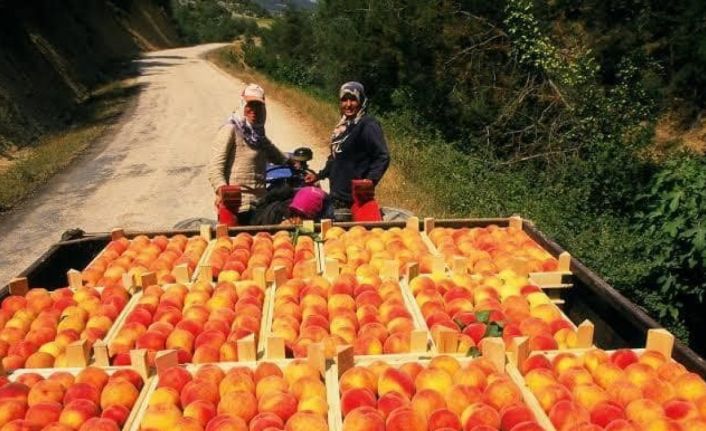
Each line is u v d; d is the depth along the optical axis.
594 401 2.69
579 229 8.52
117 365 3.16
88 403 2.70
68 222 10.10
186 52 53.28
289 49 31.78
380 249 4.63
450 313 3.60
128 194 11.61
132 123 19.73
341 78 17.86
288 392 2.75
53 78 24.77
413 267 4.02
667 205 6.81
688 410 2.56
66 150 15.66
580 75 12.26
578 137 11.98
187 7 86.88
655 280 6.71
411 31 14.62
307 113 19.02
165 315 3.56
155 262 4.42
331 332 3.41
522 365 2.97
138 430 2.60
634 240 7.23
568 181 10.46
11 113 17.83
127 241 5.00
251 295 3.79
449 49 14.30
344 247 4.72
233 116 5.54
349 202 5.95
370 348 3.21
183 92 26.86
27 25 27.44
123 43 48.50
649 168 10.36
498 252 4.53
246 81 30.59
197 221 6.49
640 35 13.91
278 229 5.18
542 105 12.91
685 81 14.86
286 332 3.36
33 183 12.73
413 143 12.45
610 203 9.71
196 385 2.76
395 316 3.50
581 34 13.73
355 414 2.52
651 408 2.56
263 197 5.71
